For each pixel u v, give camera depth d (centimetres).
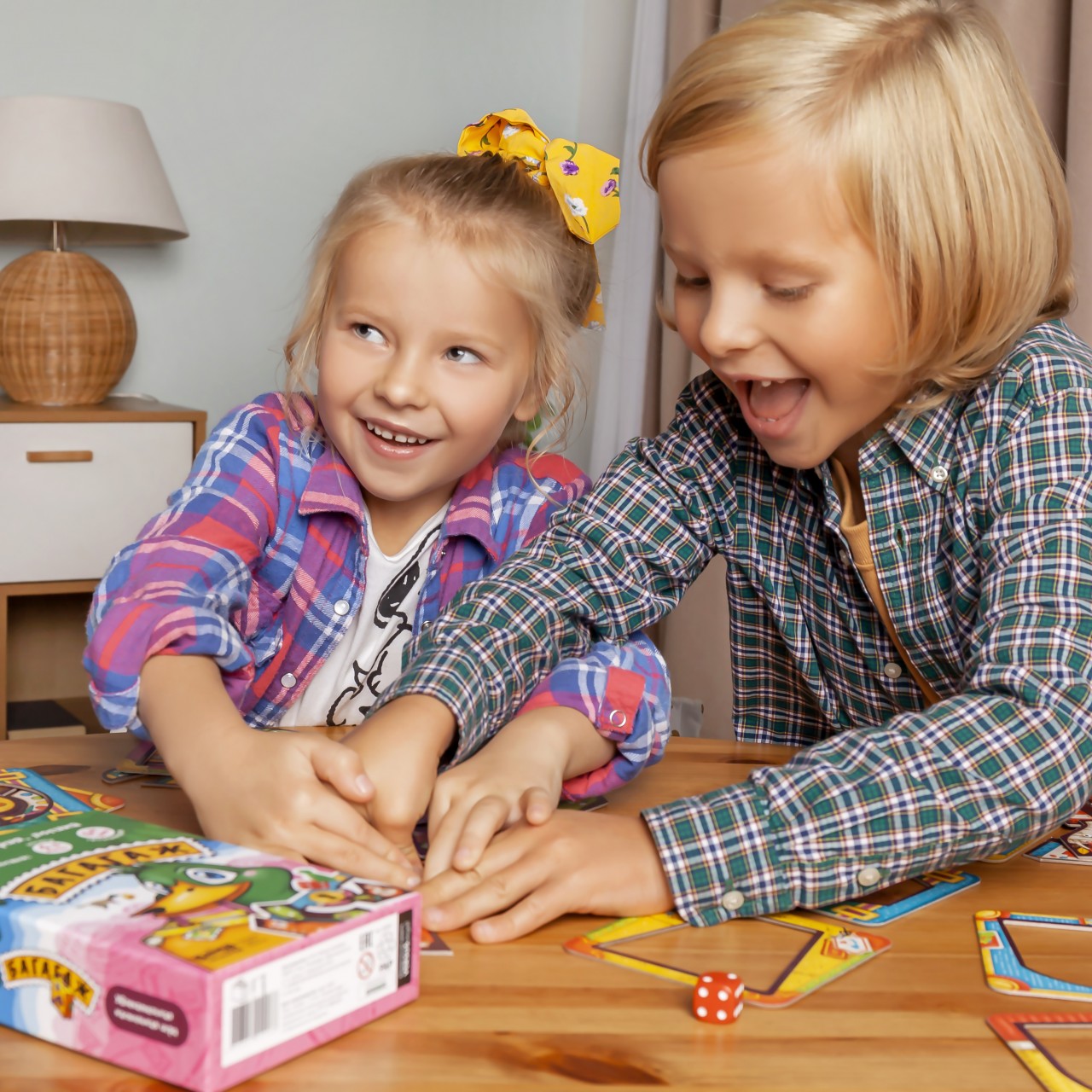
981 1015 50
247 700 104
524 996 50
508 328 93
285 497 102
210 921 44
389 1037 45
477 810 64
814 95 72
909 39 76
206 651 76
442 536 106
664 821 62
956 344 80
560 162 105
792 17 75
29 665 252
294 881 49
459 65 285
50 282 231
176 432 236
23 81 249
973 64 78
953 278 77
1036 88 156
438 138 285
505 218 94
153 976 41
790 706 107
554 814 65
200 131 263
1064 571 73
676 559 100
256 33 265
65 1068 42
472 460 97
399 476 95
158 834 54
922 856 64
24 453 225
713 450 101
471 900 57
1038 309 84
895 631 94
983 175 77
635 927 59
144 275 262
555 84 296
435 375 92
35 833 54
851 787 64
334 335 93
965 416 86
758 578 102
